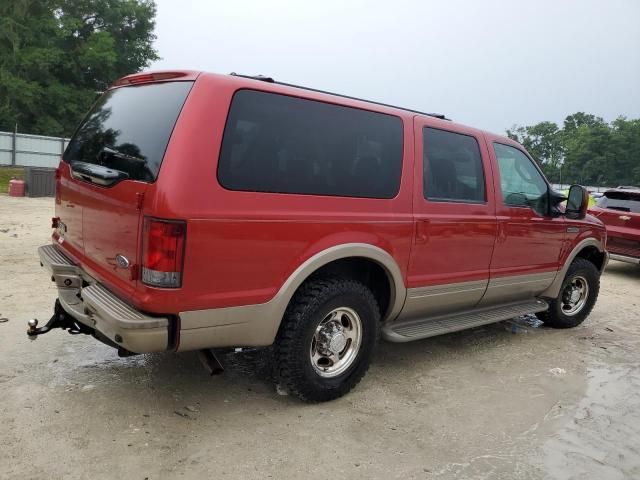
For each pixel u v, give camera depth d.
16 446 2.98
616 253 9.58
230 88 3.15
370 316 3.83
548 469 3.14
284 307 3.36
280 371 3.54
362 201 3.72
